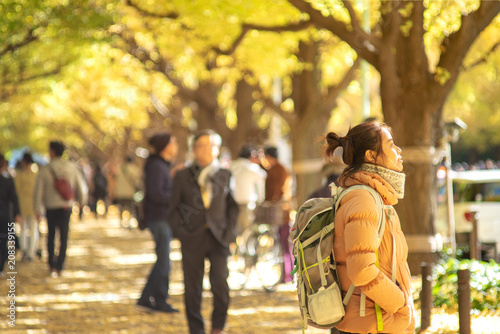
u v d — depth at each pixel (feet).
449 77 42.78
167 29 70.28
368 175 16.46
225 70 80.23
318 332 34.50
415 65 43.37
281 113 80.23
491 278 36.91
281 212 48.37
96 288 48.88
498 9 41.55
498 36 71.26
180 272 56.80
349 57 74.13
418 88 43.45
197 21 62.44
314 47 75.77
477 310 35.06
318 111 78.18
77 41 64.85
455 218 61.52
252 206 51.93
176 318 38.22
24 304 42.55
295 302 43.09
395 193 16.51
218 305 30.96
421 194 44.11
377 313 16.19
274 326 36.11
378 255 16.19
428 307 31.12
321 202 16.96
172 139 39.22
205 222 30.89
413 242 44.27
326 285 16.53
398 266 16.46
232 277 52.75
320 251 16.60
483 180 61.21
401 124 43.88
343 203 16.42
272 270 49.08
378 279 15.75
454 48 42.42
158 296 39.65
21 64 75.10
